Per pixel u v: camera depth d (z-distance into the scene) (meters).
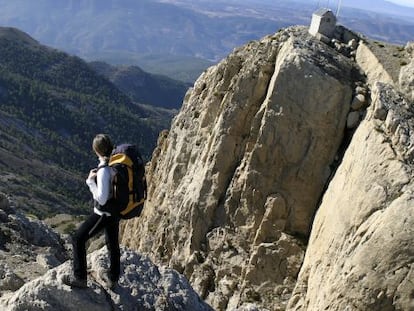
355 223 25.92
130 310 14.07
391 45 35.59
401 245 23.53
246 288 32.72
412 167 25.28
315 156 32.59
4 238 27.69
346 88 32.19
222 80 40.25
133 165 12.80
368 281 24.09
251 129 34.56
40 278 14.03
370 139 27.16
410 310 22.83
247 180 34.06
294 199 32.94
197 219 36.69
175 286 15.66
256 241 33.34
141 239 46.03
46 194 175.88
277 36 37.50
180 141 44.47
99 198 12.55
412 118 27.25
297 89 32.59
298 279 30.31
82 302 13.62
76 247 13.33
